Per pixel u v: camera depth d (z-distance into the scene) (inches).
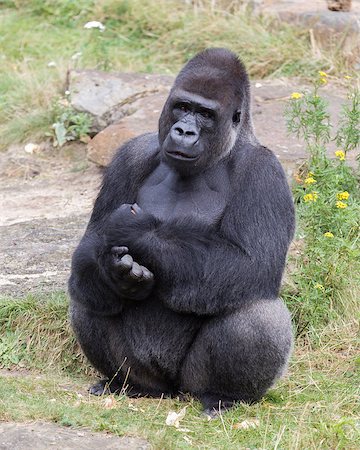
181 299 524.1
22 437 482.0
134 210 523.8
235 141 552.4
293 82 1101.1
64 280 722.8
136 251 517.7
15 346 655.8
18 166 1008.2
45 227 839.7
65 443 479.2
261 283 527.5
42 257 769.6
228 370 541.6
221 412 546.9
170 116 540.1
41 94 1114.7
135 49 1253.1
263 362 539.2
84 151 1026.1
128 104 1020.5
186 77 536.1
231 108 538.6
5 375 616.7
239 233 529.7
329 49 1163.9
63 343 655.1
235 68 543.8
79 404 538.6
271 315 534.9
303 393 581.9
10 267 749.9
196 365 552.4
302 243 733.3
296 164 824.9
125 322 556.4
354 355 637.3
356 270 706.2
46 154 1038.4
